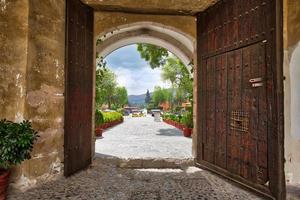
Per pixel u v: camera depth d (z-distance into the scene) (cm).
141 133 1332
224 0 495
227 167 479
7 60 413
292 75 388
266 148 386
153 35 806
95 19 614
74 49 505
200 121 578
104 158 642
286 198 360
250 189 415
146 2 553
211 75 535
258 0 407
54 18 471
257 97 406
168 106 4525
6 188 373
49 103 460
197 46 591
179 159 639
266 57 388
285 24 388
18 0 418
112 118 1819
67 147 485
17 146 348
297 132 389
